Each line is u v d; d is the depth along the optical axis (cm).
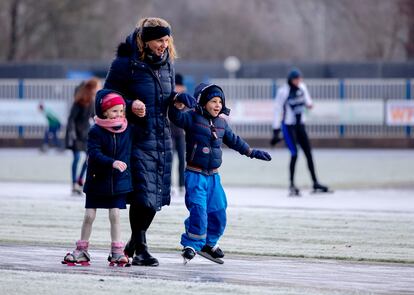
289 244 2591
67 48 12769
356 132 8912
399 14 12988
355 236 2770
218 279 2011
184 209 3447
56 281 1944
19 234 2741
